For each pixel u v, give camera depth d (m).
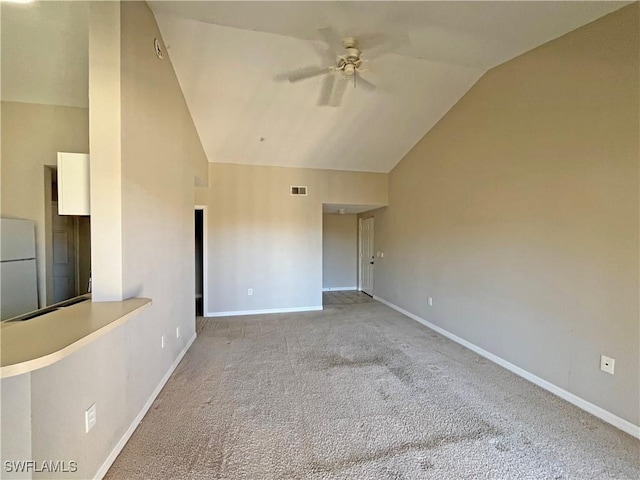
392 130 4.59
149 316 2.45
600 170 2.30
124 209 2.03
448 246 4.15
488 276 3.43
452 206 4.07
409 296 5.20
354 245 7.99
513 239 3.09
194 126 4.15
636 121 2.08
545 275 2.74
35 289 3.47
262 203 5.42
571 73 2.50
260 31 2.75
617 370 2.20
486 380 2.90
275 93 3.68
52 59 2.81
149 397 2.44
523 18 2.38
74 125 3.53
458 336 3.95
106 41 1.96
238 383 2.83
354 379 2.92
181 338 3.42
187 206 3.73
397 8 2.36
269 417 2.30
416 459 1.87
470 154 3.72
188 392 2.66
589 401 2.38
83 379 1.56
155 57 2.61
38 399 1.27
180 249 3.38
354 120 4.31
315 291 5.67
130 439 2.04
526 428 2.18
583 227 2.42
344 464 1.83
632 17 2.10
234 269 5.32
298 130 4.48
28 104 3.47
